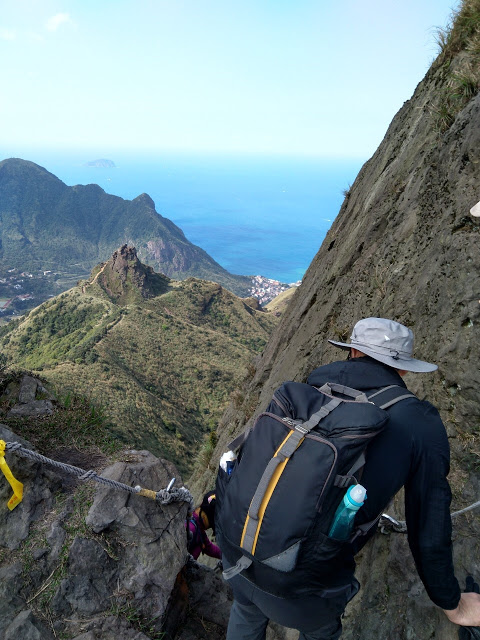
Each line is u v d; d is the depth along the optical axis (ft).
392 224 18.65
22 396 13.85
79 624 7.92
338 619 6.39
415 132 22.43
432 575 5.62
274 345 38.42
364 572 8.96
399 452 5.41
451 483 8.79
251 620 6.93
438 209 13.78
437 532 5.50
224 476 6.47
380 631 7.79
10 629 7.41
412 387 11.28
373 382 6.18
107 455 11.62
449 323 10.64
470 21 18.16
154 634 8.39
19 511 8.74
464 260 10.84
